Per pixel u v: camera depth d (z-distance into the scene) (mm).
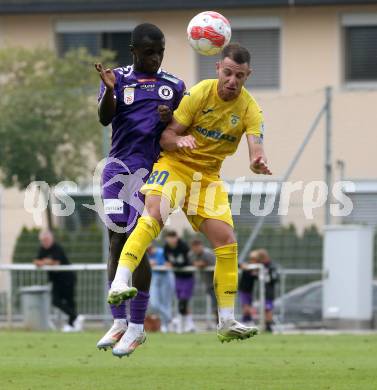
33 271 63156
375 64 97500
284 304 65062
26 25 101000
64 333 54500
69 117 69188
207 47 28250
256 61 98750
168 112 27266
